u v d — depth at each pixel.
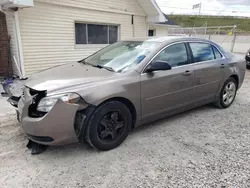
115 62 3.29
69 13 8.03
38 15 7.22
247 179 2.29
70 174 2.35
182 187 2.17
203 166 2.51
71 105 2.44
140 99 3.00
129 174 2.36
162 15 10.52
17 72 7.43
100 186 2.17
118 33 10.03
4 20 7.17
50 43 7.76
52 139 2.47
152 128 3.51
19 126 3.50
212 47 4.11
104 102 2.68
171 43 3.44
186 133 3.35
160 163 2.56
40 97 2.50
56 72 3.11
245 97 5.39
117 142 2.89
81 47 8.74
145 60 3.09
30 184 2.19
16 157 2.64
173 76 3.32
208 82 3.93
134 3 10.19
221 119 3.93
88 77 2.79
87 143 2.80
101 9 8.98
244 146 2.98
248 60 9.79
